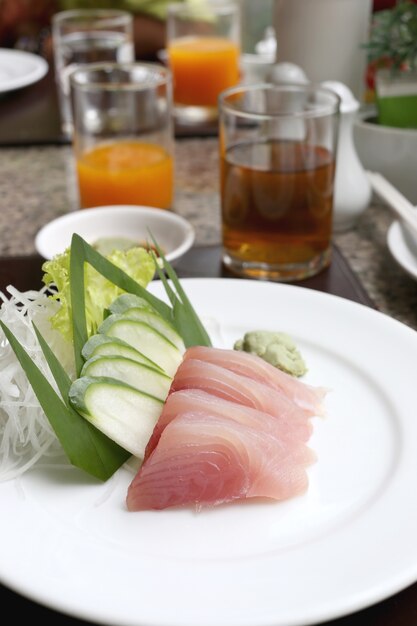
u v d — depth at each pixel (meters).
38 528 0.41
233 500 0.43
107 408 0.44
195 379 0.46
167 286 0.51
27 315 0.48
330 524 0.41
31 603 0.41
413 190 0.76
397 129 0.73
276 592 0.37
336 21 0.81
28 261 0.66
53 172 0.87
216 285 0.58
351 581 0.37
